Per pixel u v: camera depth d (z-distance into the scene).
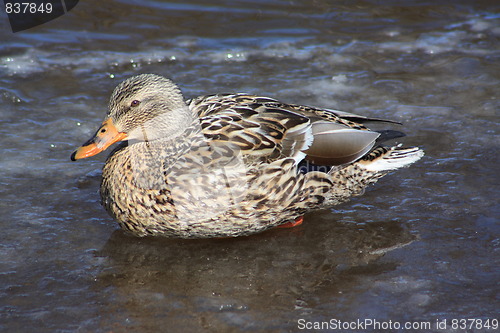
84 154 9.55
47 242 9.29
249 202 9.02
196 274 8.73
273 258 9.09
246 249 9.32
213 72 14.70
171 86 9.73
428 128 12.45
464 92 13.88
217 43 15.87
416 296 8.21
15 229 9.52
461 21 17.02
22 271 8.64
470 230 9.56
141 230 9.35
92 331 7.57
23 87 13.87
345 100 13.58
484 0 17.77
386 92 13.92
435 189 10.61
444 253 9.07
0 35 15.64
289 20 16.84
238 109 9.74
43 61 14.90
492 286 8.37
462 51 15.67
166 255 9.15
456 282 8.46
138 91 9.55
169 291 8.36
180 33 16.17
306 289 8.39
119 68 14.78
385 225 9.77
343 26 16.67
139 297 8.22
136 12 16.91
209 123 9.44
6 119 12.66
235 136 9.26
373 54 15.57
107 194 9.50
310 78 14.52
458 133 12.25
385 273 8.69
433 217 9.91
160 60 15.12
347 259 9.02
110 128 9.65
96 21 16.44
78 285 8.43
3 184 10.58
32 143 11.88
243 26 16.53
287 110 9.95
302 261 9.00
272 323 7.72
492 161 11.33
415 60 15.32
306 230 9.77
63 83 14.12
